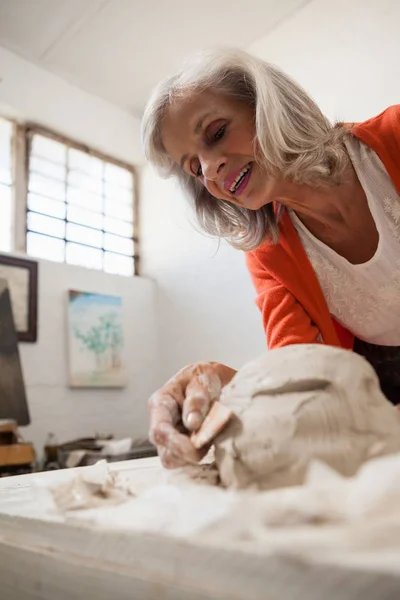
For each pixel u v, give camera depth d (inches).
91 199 142.1
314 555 11.7
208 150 37.9
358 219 39.4
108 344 130.4
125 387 133.6
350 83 111.7
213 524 14.6
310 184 37.8
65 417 118.1
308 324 40.5
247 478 20.8
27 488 30.5
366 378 22.0
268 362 24.0
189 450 23.3
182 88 37.2
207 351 133.6
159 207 150.3
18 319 113.0
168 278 145.0
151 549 15.2
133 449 99.9
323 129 37.7
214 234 47.4
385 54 106.7
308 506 13.9
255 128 37.3
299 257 41.3
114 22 117.0
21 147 126.4
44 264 121.3
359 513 13.4
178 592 14.1
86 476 27.2
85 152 141.3
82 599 17.1
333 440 20.3
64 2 111.0
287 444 20.4
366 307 42.5
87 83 137.6
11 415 104.2
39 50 124.7
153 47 125.7
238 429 21.9
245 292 128.1
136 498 21.8
